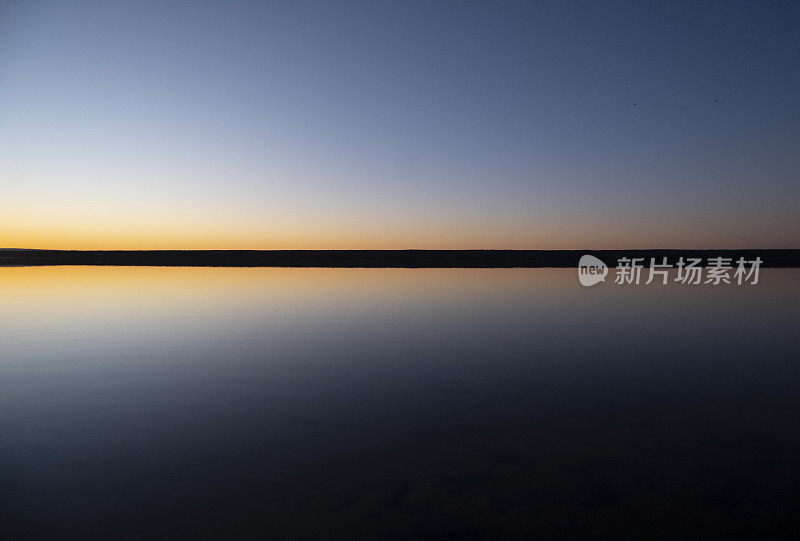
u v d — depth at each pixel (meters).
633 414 4.47
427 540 2.56
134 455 3.66
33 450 3.75
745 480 3.20
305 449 3.74
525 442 3.84
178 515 2.83
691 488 3.10
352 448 3.75
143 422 4.34
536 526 2.69
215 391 5.23
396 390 5.25
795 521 2.71
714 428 4.11
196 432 4.10
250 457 3.60
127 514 2.84
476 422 4.29
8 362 6.50
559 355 6.89
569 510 2.86
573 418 4.36
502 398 4.98
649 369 6.16
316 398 5.01
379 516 2.80
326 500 2.99
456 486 3.15
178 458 3.60
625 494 3.04
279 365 6.37
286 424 4.28
